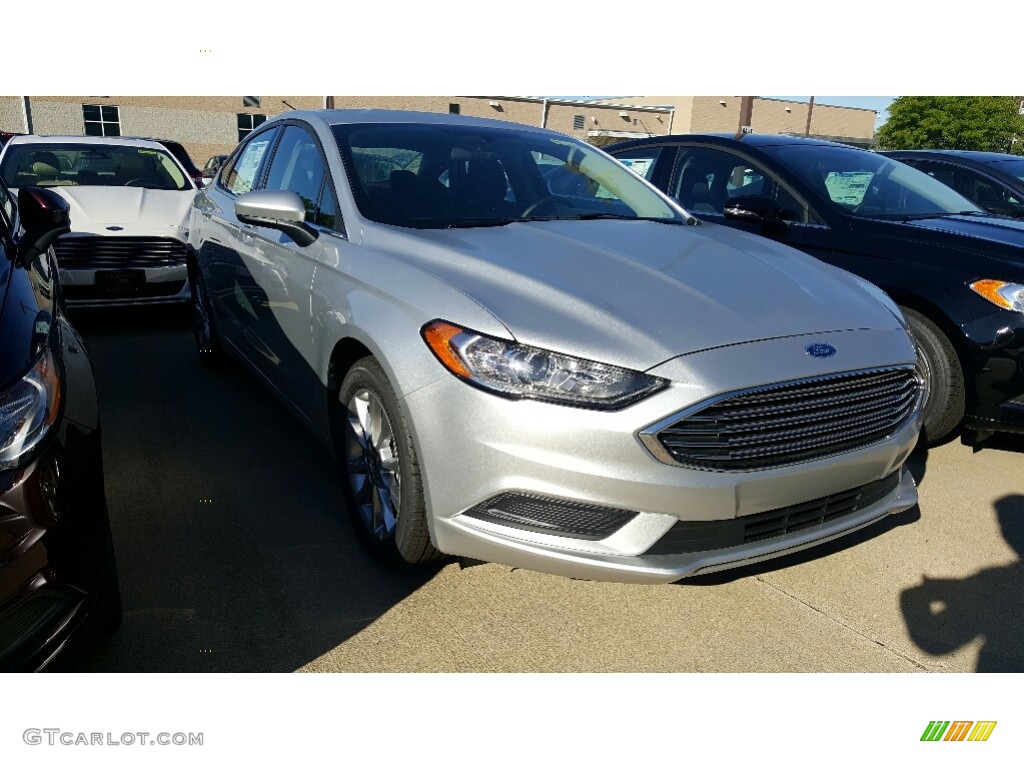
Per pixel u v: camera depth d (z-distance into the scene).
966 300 3.60
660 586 2.76
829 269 3.05
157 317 6.43
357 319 2.61
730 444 2.21
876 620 2.62
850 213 4.23
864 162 4.81
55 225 2.57
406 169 3.28
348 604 2.57
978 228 3.97
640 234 3.09
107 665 2.24
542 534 2.25
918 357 2.67
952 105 31.42
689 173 5.09
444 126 3.68
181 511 3.12
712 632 2.53
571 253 2.73
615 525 2.23
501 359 2.20
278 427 4.04
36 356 1.88
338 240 2.97
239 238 3.87
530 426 2.16
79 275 5.60
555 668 2.34
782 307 2.52
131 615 2.46
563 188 3.54
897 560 2.99
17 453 1.73
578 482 2.16
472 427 2.22
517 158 3.58
